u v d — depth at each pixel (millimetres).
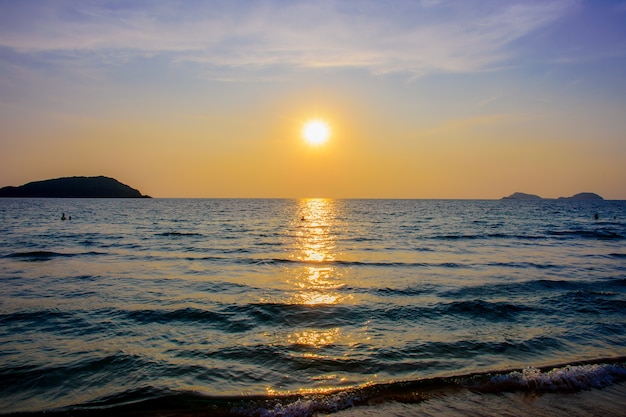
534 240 35812
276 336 10203
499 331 10680
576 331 10703
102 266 20891
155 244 31859
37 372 8117
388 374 8078
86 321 11352
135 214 84875
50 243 31734
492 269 20266
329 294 14594
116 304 13086
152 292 14875
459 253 26828
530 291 15141
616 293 14805
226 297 14102
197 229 48500
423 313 12195
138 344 9641
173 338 10055
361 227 53125
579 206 158000
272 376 7980
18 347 9414
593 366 8352
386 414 6652
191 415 6660
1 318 11562
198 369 8281
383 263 22250
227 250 28281
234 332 10508
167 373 8094
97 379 7855
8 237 36438
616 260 23531
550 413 6754
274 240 35812
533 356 9047
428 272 19359
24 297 14023
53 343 9688
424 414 6668
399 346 9539
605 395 7371
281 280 17312
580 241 34906
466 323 11328
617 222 65125
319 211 109500
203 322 11305
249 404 6953
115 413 6715
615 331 10734
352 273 19109
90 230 45281
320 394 7234
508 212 103750
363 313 12164
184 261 22828
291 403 6957
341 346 9523
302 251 27906
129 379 7852
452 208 133750
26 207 116562
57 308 12578
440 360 8766
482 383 7688
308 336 10211
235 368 8328
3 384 7648
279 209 122438
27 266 20781
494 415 6668
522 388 7555
